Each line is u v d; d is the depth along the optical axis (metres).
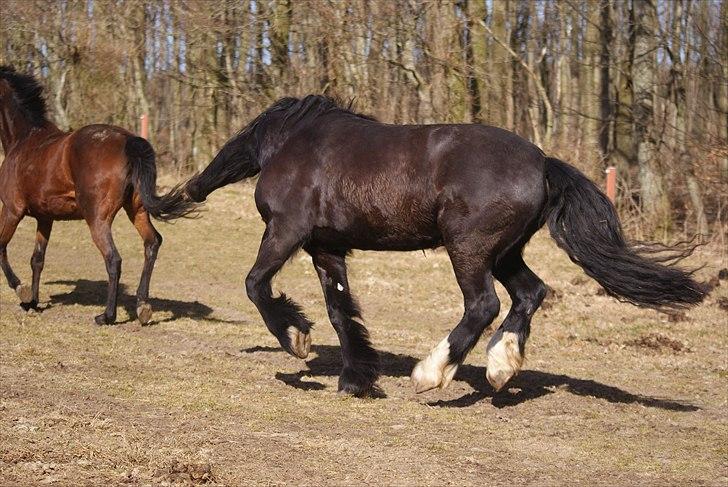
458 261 6.54
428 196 6.57
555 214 6.65
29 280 13.23
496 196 6.43
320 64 21.81
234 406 6.77
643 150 19.08
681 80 20.55
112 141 9.74
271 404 6.90
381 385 7.91
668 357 10.05
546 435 6.40
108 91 26.45
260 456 5.52
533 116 22.06
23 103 10.52
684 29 20.64
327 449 5.74
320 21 20.28
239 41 23.36
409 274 15.63
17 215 10.55
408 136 6.77
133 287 13.48
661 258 6.57
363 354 7.33
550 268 16.06
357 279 15.20
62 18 25.52
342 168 6.88
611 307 13.25
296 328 7.04
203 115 24.86
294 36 22.14
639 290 6.46
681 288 6.45
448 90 19.56
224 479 5.02
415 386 6.52
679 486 5.36
